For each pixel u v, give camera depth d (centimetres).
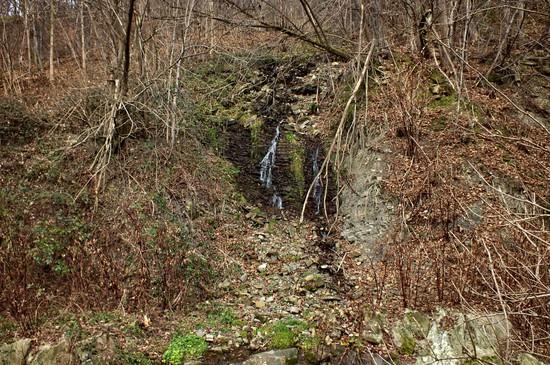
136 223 673
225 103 1180
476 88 955
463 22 1024
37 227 637
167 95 890
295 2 977
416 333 527
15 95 1098
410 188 758
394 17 1020
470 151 802
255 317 600
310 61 1243
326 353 530
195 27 970
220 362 513
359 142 903
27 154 813
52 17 1354
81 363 471
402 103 802
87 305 569
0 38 1498
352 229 788
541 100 934
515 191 721
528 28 1061
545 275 486
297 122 1141
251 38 1026
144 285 600
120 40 811
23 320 519
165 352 521
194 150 934
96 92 895
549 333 452
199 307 609
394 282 639
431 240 671
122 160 824
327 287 662
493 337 474
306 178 945
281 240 784
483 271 544
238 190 901
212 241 741
